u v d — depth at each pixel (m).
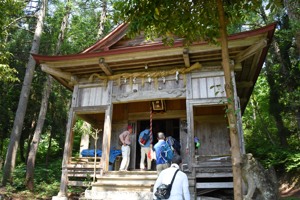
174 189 3.34
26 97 11.21
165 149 6.60
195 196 6.39
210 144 9.09
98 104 8.07
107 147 7.52
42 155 18.84
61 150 19.25
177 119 10.03
